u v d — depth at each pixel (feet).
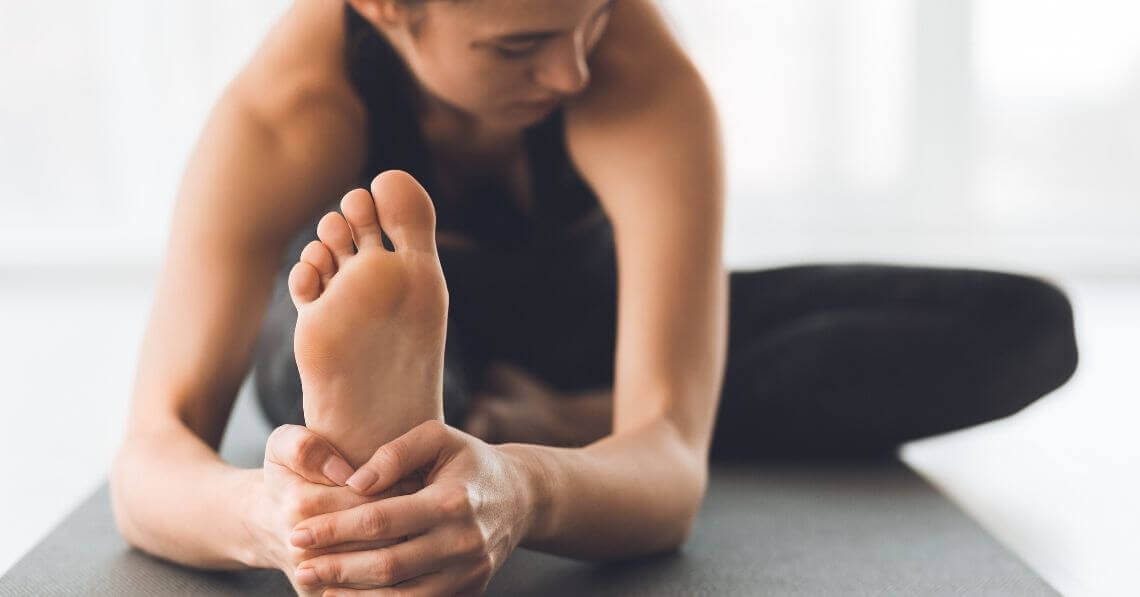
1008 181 13.25
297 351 2.78
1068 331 5.16
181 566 3.83
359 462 2.87
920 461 6.19
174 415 3.70
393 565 2.70
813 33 13.33
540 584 3.66
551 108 3.37
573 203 4.35
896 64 13.26
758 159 13.48
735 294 5.64
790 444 5.55
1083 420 7.14
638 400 3.74
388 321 2.74
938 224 13.35
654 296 3.78
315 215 3.96
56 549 4.08
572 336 4.96
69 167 13.29
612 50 3.86
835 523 4.40
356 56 3.79
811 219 13.48
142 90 13.24
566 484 3.20
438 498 2.73
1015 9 13.08
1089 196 13.17
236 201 3.77
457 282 4.67
